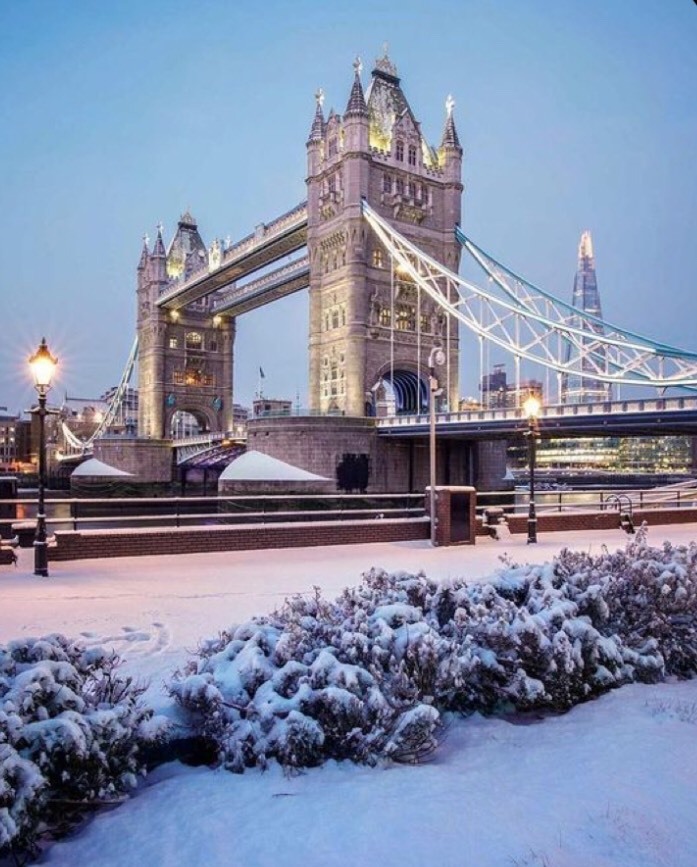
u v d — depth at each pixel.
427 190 100.62
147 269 156.75
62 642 6.39
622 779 5.63
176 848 4.78
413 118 100.75
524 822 4.97
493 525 25.45
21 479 159.88
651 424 56.28
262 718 6.01
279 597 13.80
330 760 6.06
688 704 7.49
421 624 6.98
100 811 5.42
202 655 7.49
